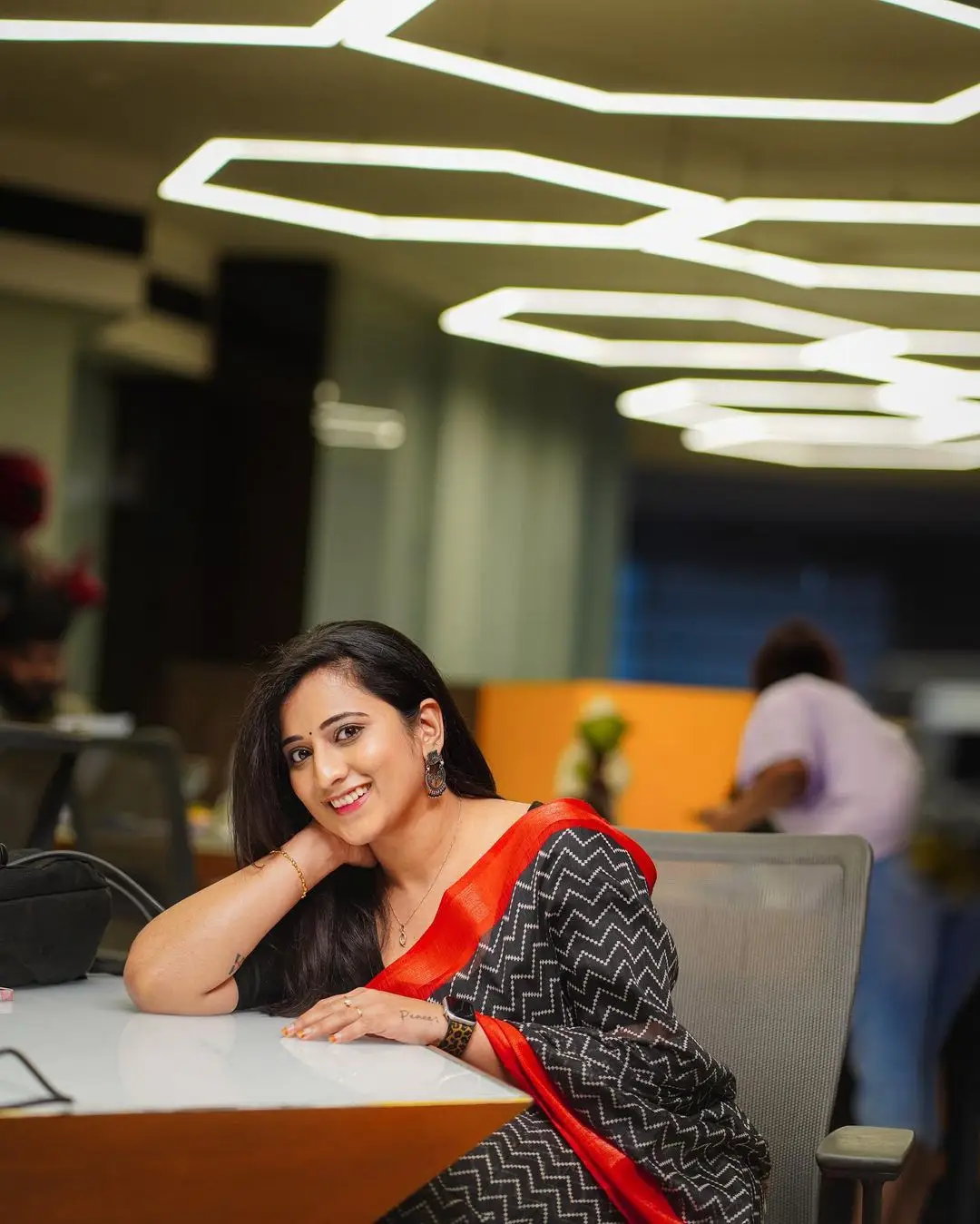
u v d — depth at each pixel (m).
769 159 5.78
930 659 16.81
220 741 7.25
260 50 5.11
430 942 1.88
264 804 1.96
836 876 2.16
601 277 7.52
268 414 7.68
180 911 1.84
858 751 4.39
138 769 3.01
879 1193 1.75
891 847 4.32
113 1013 1.77
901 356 8.51
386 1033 1.65
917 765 4.48
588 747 5.41
